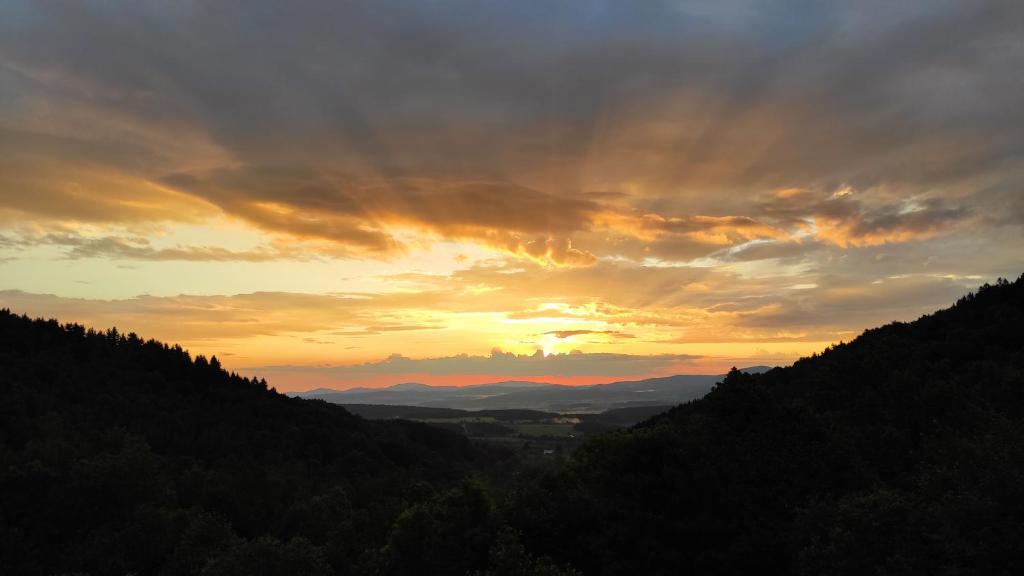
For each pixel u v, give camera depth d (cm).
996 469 2389
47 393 11200
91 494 5881
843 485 3497
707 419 4231
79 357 14075
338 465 11412
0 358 12306
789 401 5288
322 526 6525
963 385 5050
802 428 3875
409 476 10850
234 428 12488
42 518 5531
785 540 3105
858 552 2273
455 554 3506
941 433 3691
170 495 6712
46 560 5094
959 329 7712
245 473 9212
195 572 4578
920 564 2081
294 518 6975
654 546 3166
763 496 3456
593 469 4231
